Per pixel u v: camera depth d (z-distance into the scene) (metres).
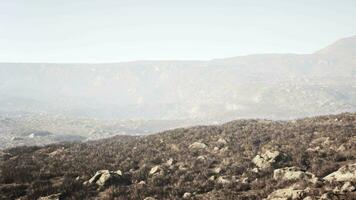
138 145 38.91
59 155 35.00
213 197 20.33
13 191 22.95
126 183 25.06
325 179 20.23
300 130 35.88
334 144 29.14
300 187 19.20
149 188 22.98
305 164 25.83
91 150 37.56
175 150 35.00
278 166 26.00
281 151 29.42
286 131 36.66
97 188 23.59
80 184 24.08
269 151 27.83
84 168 28.41
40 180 25.17
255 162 27.45
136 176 26.20
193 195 21.44
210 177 25.03
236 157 29.92
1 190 23.14
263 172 24.84
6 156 34.84
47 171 27.45
